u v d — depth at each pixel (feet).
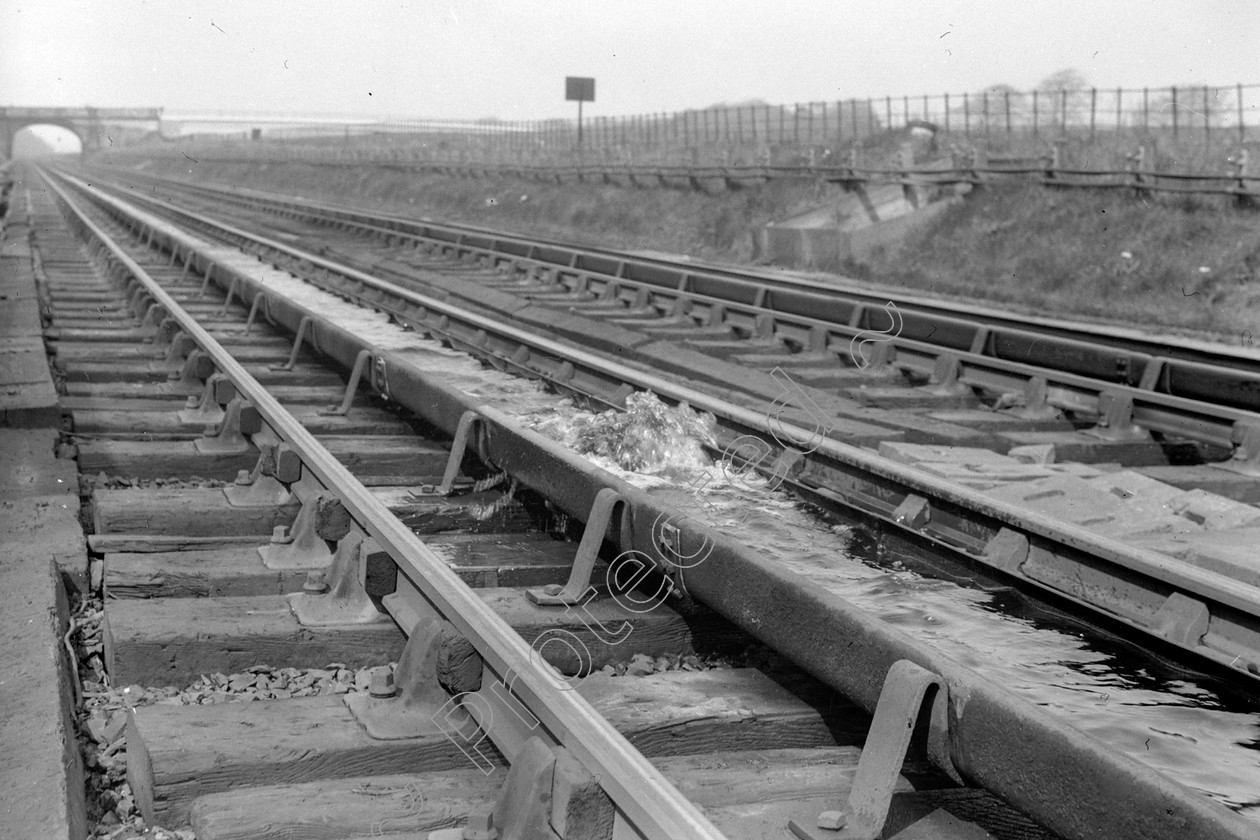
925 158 97.55
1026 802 9.98
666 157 137.80
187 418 26.78
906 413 32.24
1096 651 15.46
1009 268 74.95
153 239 91.35
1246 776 12.39
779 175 106.93
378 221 113.29
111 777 12.15
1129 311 64.39
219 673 14.02
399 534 15.12
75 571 16.48
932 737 10.82
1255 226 65.98
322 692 13.74
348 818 10.57
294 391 31.50
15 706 11.69
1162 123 88.22
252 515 19.42
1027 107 98.17
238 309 51.80
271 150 334.65
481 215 153.89
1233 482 26.04
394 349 40.29
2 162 446.60
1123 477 24.85
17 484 20.44
